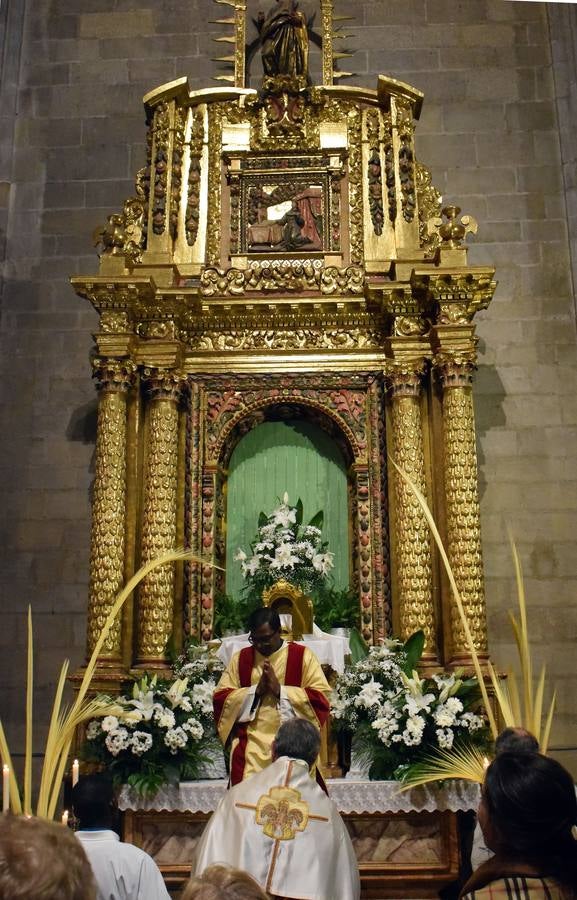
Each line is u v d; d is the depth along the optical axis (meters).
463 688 8.30
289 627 8.88
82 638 10.81
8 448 11.40
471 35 12.73
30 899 1.83
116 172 12.39
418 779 7.28
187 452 10.52
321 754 8.33
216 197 11.31
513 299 11.67
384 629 9.91
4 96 12.63
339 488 10.77
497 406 11.34
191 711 8.23
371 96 11.55
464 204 12.08
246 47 12.73
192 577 10.05
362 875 7.57
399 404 10.26
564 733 10.34
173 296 10.41
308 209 11.27
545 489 11.08
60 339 11.77
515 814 2.48
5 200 12.20
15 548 11.09
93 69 12.82
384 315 10.64
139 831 7.77
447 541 9.77
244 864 4.11
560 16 12.67
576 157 12.03
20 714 10.57
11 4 13.07
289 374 10.68
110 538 9.72
